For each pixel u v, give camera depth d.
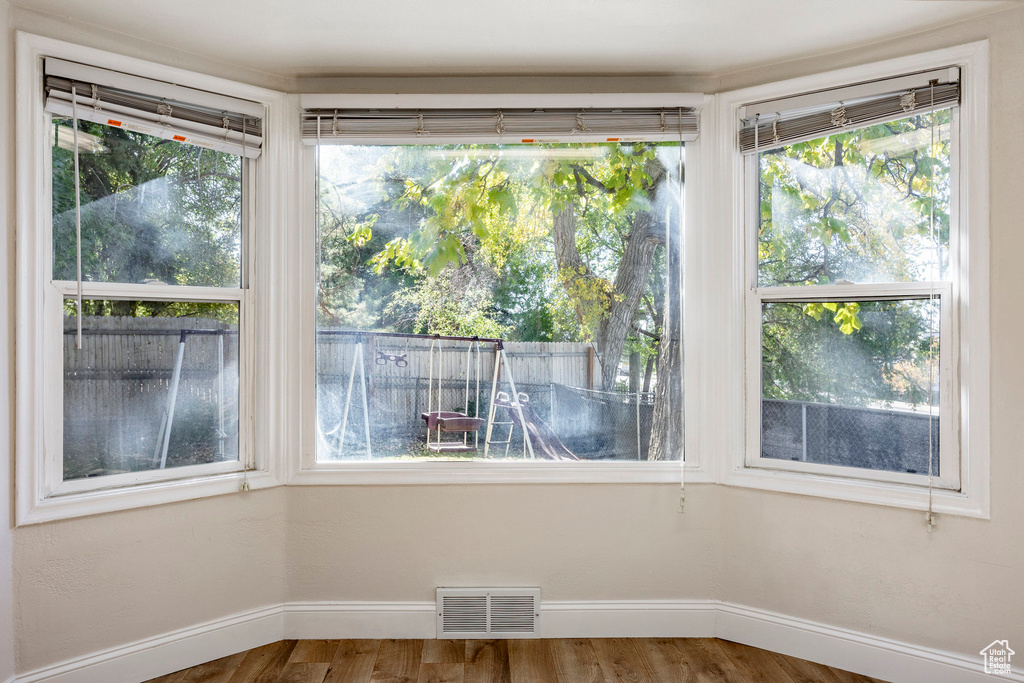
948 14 2.21
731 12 2.18
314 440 2.68
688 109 2.67
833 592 2.48
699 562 2.69
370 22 2.23
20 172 2.09
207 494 2.48
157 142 2.42
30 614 2.12
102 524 2.26
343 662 2.49
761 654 2.57
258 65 2.58
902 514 2.35
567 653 2.57
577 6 2.13
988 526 2.21
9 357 2.08
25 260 2.10
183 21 2.22
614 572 2.70
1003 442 2.18
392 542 2.68
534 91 2.70
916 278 2.37
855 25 2.28
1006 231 2.17
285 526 2.67
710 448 2.69
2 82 2.05
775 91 2.57
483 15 2.18
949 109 2.30
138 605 2.33
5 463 2.05
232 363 2.61
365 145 2.70
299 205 2.68
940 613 2.29
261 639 2.62
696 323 2.71
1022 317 2.15
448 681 2.36
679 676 2.40
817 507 2.51
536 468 2.70
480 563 2.69
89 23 2.23
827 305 2.53
